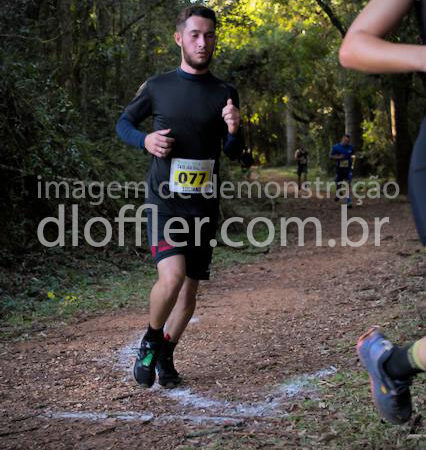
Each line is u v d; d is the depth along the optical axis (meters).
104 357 5.23
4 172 9.16
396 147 21.16
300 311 6.55
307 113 38.00
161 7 15.26
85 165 10.52
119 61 14.54
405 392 2.40
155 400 4.10
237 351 5.21
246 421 3.60
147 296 7.73
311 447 3.14
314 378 4.31
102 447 3.31
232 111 3.83
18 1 10.07
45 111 9.59
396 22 1.99
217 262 10.23
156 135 3.81
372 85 23.98
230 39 19.95
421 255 9.22
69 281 8.39
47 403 4.11
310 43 25.14
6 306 6.96
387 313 6.02
